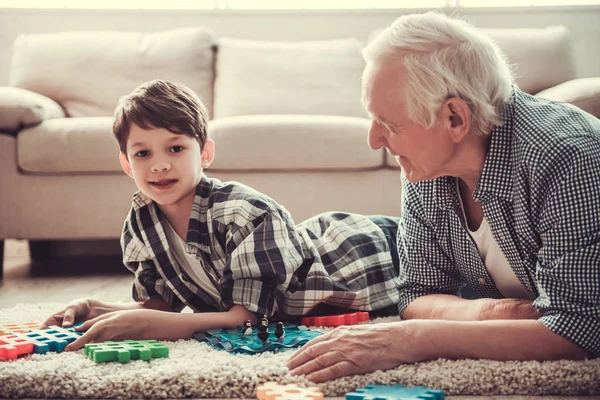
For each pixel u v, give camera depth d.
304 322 1.54
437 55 1.15
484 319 1.27
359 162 2.74
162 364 1.13
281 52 3.33
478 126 1.18
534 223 1.18
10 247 3.58
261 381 1.06
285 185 2.77
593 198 1.11
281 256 1.46
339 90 3.26
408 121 1.17
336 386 1.04
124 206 2.77
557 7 3.81
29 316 1.68
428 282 1.46
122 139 1.49
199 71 3.34
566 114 1.20
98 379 1.06
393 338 1.12
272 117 2.81
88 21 3.75
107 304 1.53
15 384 1.06
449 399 1.02
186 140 1.47
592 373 1.05
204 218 1.49
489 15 3.83
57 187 2.76
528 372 1.06
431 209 1.39
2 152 2.73
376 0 3.93
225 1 3.87
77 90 3.25
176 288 1.54
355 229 1.75
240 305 1.41
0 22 3.72
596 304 1.10
